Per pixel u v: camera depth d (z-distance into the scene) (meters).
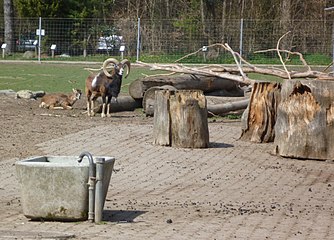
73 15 66.25
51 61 59.03
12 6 64.62
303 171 20.05
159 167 19.92
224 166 20.36
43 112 30.64
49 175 13.27
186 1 65.00
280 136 21.95
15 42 64.19
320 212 15.08
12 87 40.03
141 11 67.69
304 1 62.16
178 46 59.41
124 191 17.05
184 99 22.73
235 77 29.77
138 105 31.97
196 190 17.33
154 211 14.70
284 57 56.31
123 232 12.71
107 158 13.84
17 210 14.55
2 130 24.97
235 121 29.81
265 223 13.79
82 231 12.71
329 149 21.41
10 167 19.27
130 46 60.88
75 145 22.45
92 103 29.77
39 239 12.02
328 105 21.42
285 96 21.91
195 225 13.44
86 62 58.47
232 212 14.78
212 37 58.78
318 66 53.03
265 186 18.03
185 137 22.69
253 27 57.59
